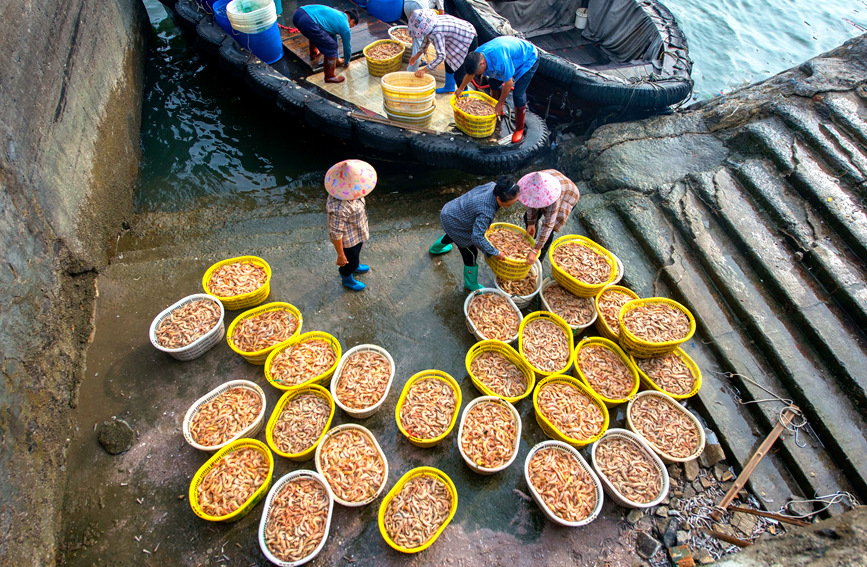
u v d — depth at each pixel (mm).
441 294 5344
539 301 5285
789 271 5137
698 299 5133
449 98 7301
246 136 7527
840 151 5953
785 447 4160
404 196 6844
